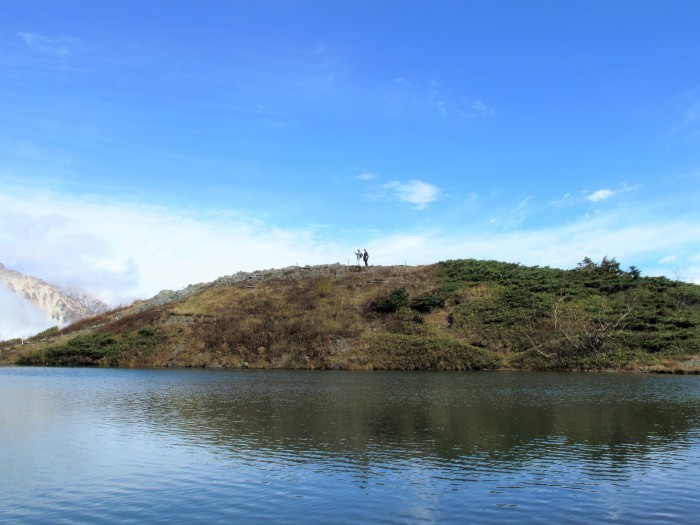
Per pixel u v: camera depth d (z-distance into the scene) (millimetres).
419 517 10508
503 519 10398
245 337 48312
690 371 36719
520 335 44500
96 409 22641
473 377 35562
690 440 16516
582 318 45000
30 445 16266
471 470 13492
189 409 22531
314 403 24078
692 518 10438
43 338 58594
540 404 23438
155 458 14758
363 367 42406
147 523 10328
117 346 49750
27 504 11383
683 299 48531
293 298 55281
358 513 10727
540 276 55625
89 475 13297
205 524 10242
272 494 11852
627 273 54812
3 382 33438
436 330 46906
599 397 25594
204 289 62594
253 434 17578
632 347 40844
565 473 13203
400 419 20016
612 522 10258
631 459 14414
